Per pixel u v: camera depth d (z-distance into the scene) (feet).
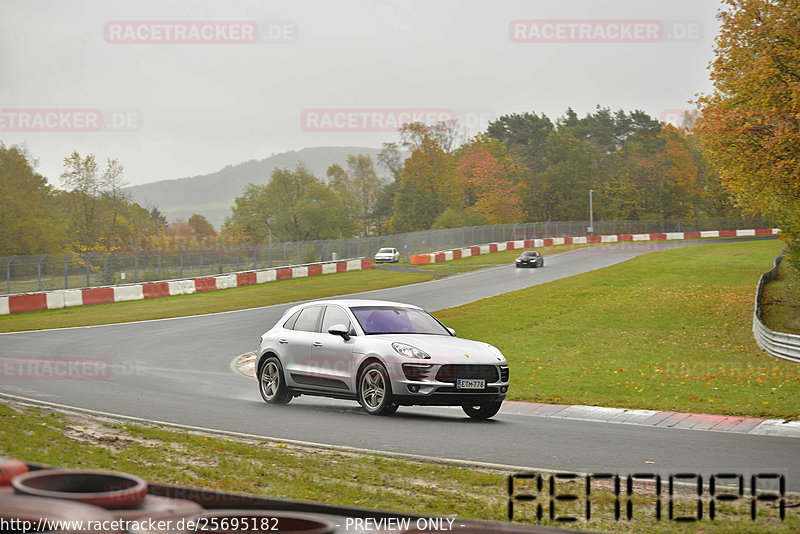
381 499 19.93
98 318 98.43
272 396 39.75
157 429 30.17
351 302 39.91
